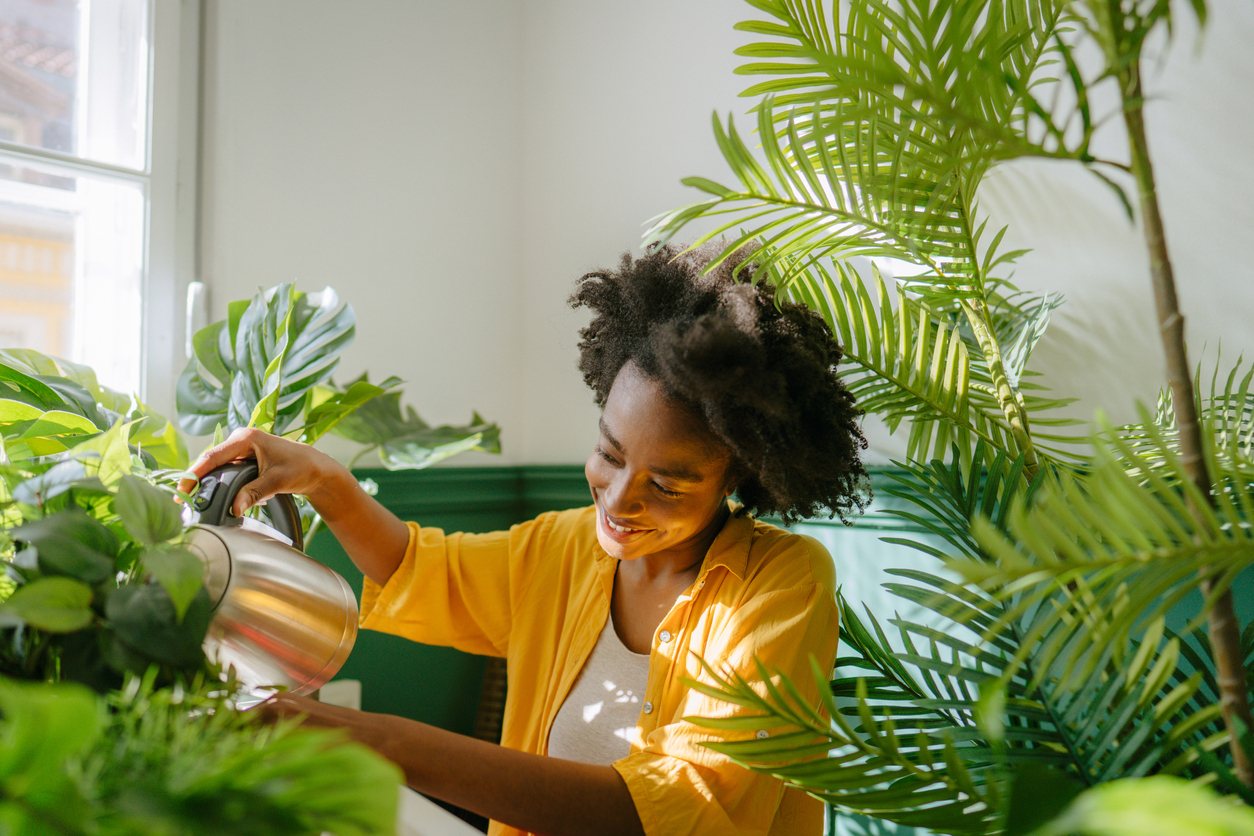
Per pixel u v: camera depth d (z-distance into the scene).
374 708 1.40
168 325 1.25
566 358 1.56
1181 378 0.40
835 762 0.47
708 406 0.63
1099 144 0.88
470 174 1.58
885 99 0.50
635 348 0.74
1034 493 0.62
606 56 1.49
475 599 0.91
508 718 0.89
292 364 0.92
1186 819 0.26
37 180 1.14
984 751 0.51
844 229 0.63
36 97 1.14
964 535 0.65
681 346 0.61
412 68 1.48
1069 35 0.88
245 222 1.27
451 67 1.54
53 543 0.39
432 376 1.51
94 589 0.40
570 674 0.82
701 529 0.81
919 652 1.03
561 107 1.59
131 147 1.22
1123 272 0.87
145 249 1.23
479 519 1.57
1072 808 0.31
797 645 0.64
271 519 0.64
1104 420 0.39
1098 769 0.49
